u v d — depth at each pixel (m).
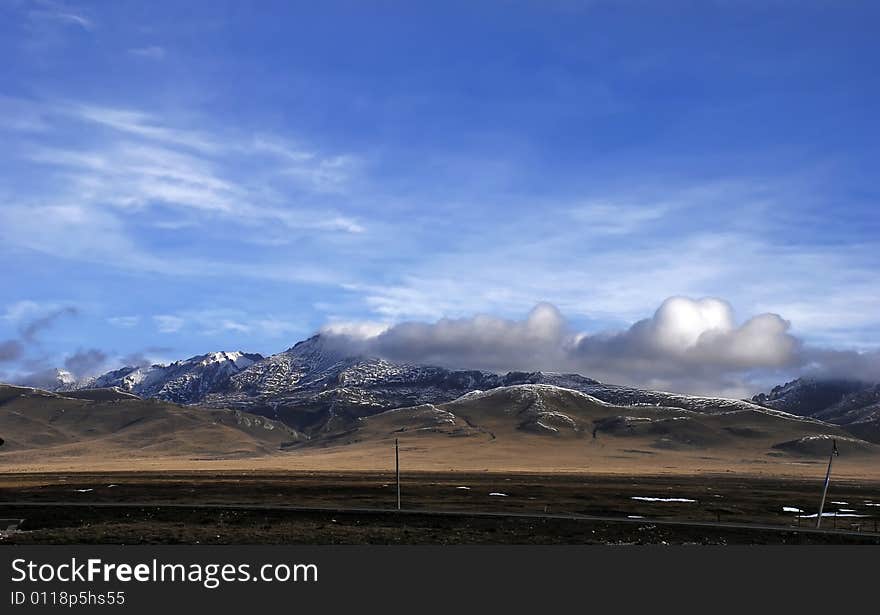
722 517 137.25
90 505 131.12
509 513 129.25
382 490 179.88
